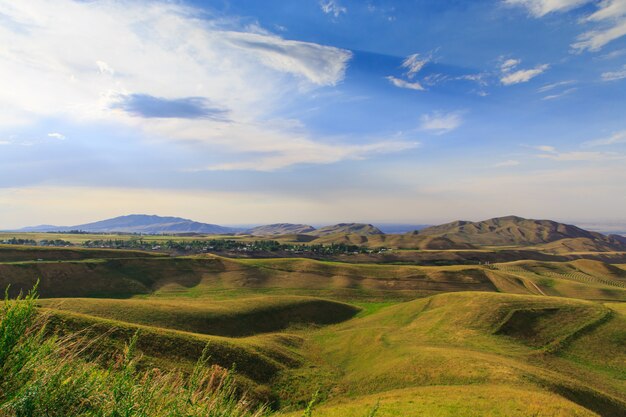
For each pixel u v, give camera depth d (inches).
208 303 3885.3
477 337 2871.6
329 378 2241.6
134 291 5162.4
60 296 4606.3
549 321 3097.9
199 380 285.6
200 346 2106.3
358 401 1667.1
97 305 3095.5
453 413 1188.5
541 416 1138.0
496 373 1818.4
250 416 301.0
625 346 2645.2
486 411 1193.4
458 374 1897.1
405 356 2356.1
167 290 5354.3
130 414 230.1
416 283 6072.8
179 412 251.3
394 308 4247.0
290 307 4119.1
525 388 1621.6
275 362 2320.4
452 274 6461.6
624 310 3631.9
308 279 6136.8
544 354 2519.7
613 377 2218.3
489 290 5856.3
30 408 210.5
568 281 6432.1
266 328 3604.8
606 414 1582.2
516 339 2842.0
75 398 227.9
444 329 3147.1
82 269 5265.8
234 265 6574.8
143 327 2069.4
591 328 2925.7
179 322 3159.5
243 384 1887.3
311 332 3651.6
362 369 2372.0
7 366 216.5
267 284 5885.8
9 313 223.9
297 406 1857.8
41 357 235.1
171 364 1775.3
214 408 270.4
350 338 3147.1
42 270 4889.3
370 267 6825.8
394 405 1346.0
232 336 3240.7
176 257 6643.7
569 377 2148.1
